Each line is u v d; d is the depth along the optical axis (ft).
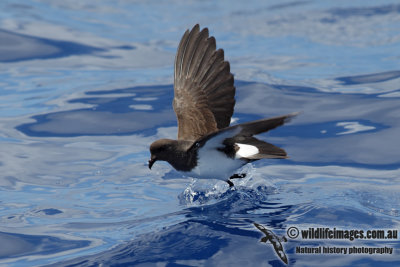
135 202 35.47
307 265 27.04
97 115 49.39
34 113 49.98
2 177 38.96
